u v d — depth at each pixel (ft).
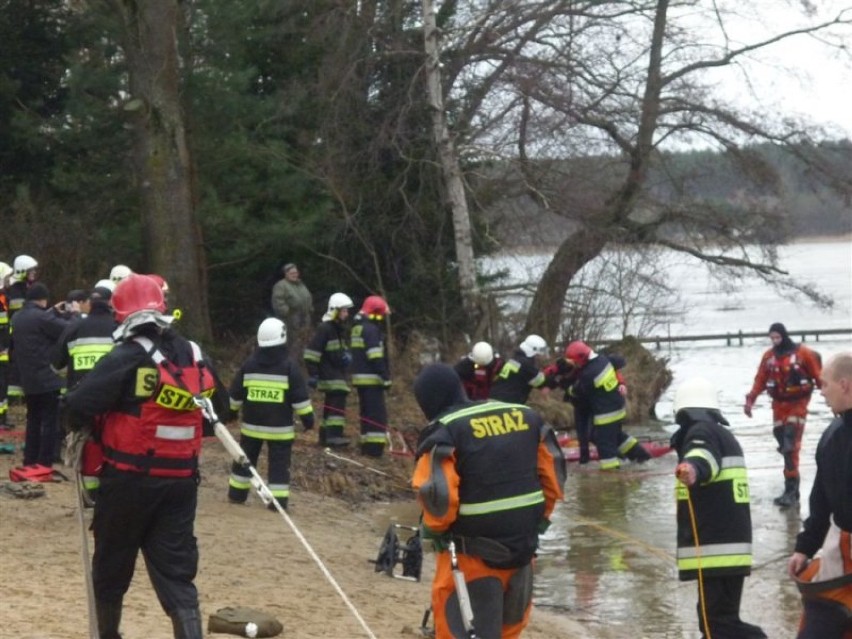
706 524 27.73
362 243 90.02
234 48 80.84
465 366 56.85
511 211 92.63
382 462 59.47
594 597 37.78
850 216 105.09
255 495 48.98
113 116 78.54
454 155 86.17
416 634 29.58
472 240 91.66
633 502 52.95
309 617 30.14
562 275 92.32
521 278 92.99
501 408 21.93
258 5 81.30
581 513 50.78
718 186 96.32
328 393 60.59
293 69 90.63
